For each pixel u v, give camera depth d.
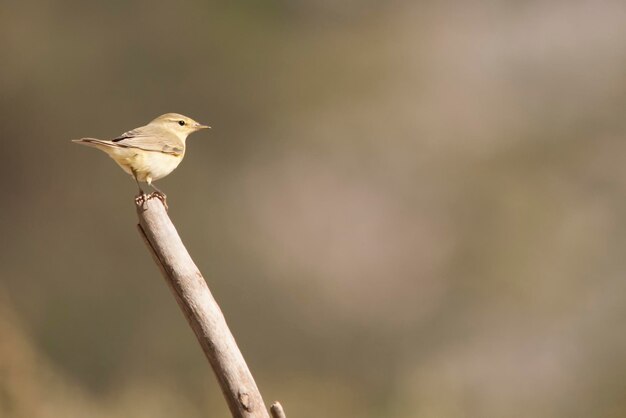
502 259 21.22
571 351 20.27
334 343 21.28
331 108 21.73
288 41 21.59
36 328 19.89
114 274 20.50
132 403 15.97
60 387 14.72
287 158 21.75
